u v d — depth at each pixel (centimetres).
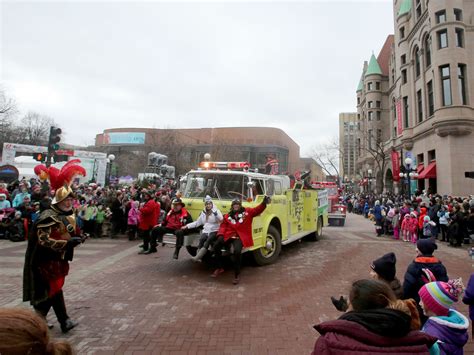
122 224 1284
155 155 3077
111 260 846
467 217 1198
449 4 2262
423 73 2609
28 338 103
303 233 1043
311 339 402
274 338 404
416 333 164
